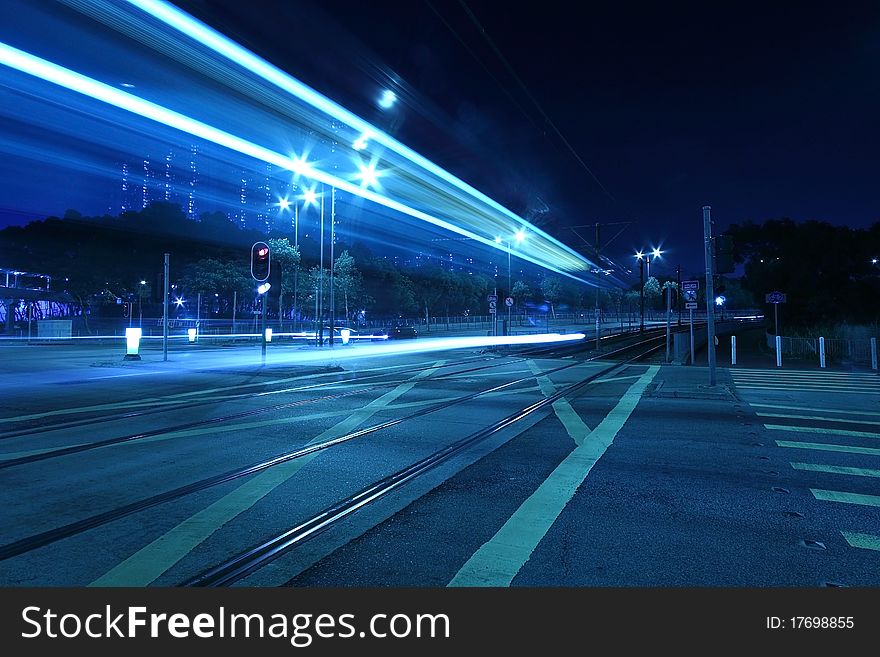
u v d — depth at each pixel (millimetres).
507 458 6898
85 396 11727
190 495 5348
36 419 9094
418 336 50844
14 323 51531
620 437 8141
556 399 11961
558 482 5859
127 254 61469
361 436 8141
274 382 14547
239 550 4055
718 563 3871
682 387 13586
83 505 5016
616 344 38938
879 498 5328
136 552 4004
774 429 8719
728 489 5613
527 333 60750
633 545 4168
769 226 44594
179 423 8930
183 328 55938
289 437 8016
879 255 39531
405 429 8688
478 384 14547
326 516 4785
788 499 5289
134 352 20859
